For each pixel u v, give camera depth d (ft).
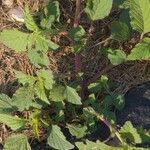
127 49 1.49
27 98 1.33
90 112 1.32
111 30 1.38
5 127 1.43
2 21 1.55
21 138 1.34
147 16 1.28
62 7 1.52
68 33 1.44
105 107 1.36
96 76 1.44
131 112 1.39
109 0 1.35
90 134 1.38
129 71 1.47
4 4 1.56
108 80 1.44
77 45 1.40
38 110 1.37
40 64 1.33
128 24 1.41
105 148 1.18
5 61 1.52
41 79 1.32
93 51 1.49
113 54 1.36
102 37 1.51
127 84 1.45
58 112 1.38
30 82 1.34
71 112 1.40
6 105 1.37
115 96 1.37
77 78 1.40
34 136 1.42
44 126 1.40
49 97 1.32
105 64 1.49
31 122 1.37
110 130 1.32
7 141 1.33
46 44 1.28
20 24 1.54
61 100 1.32
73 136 1.40
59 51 1.50
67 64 1.49
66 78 1.45
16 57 1.51
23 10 1.54
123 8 1.47
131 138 1.22
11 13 1.55
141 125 1.33
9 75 1.50
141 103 1.41
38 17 1.51
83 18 1.53
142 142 1.28
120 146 1.21
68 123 1.41
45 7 1.41
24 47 1.33
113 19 1.52
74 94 1.32
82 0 1.51
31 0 1.54
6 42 1.34
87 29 1.52
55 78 1.38
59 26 1.46
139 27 1.30
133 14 1.29
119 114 1.40
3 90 1.49
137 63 1.47
